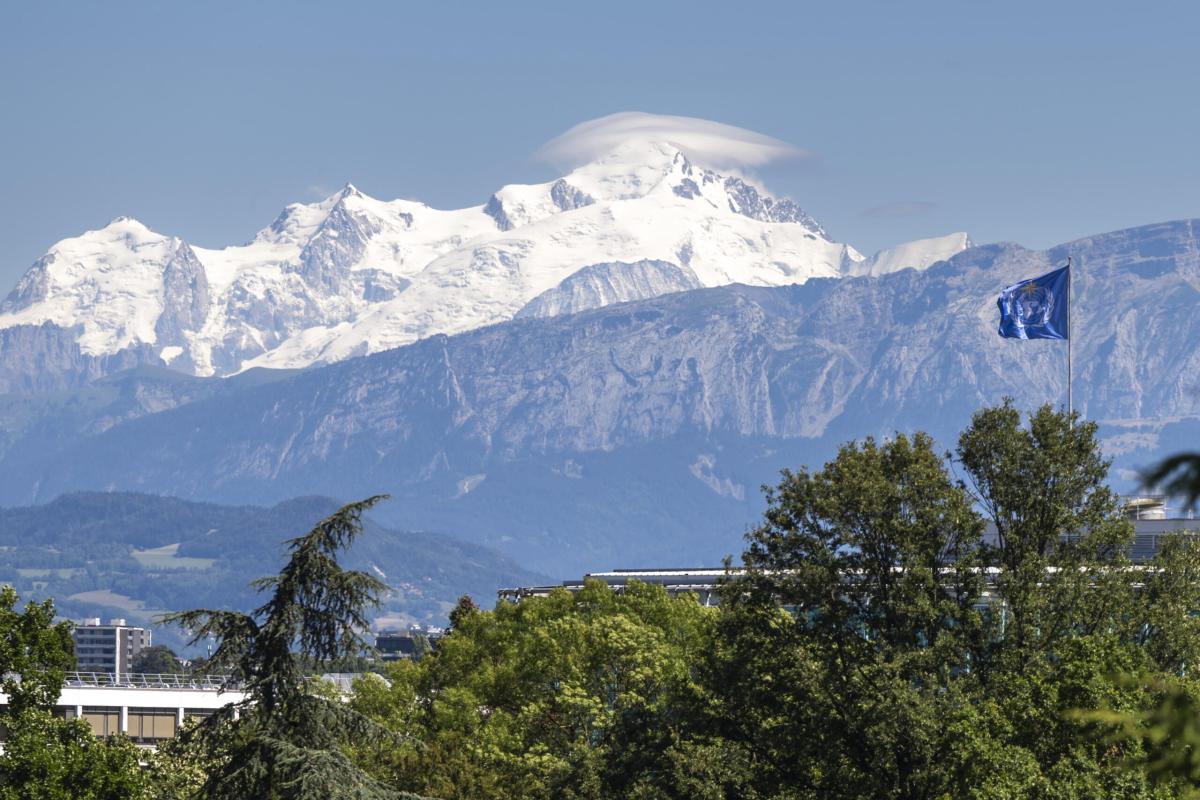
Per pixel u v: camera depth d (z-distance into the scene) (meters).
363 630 164.00
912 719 187.50
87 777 190.12
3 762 185.62
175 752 165.75
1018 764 170.25
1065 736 178.12
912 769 193.25
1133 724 57.91
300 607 162.75
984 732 183.25
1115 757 170.88
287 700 162.25
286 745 155.62
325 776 153.50
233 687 165.88
